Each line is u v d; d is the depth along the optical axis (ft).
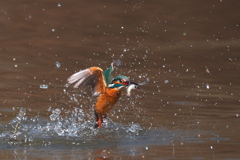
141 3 72.95
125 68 52.21
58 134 29.81
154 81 48.16
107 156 24.34
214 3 74.08
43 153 25.14
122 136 29.60
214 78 49.96
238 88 46.14
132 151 25.61
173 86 46.44
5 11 67.62
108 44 60.08
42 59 54.19
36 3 70.79
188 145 27.04
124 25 66.49
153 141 28.30
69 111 36.40
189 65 54.44
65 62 53.57
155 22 67.92
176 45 61.21
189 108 38.47
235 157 23.88
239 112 37.19
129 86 28.53
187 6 72.84
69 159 23.61
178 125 32.76
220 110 37.91
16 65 51.49
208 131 31.01
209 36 64.64
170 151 25.46
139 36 63.41
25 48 57.41
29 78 47.19
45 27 64.44
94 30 64.49
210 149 25.88
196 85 47.11
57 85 45.16
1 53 55.26
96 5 71.26
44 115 34.76
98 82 28.53
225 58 57.06
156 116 35.53
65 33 62.95
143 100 41.01
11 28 63.21
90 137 29.25
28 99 39.50
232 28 67.15
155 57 56.59
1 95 40.34
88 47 58.80
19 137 28.84
